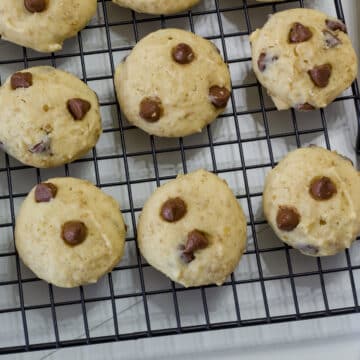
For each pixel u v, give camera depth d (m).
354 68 0.27
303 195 0.25
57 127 0.26
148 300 0.27
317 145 0.28
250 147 0.28
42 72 0.26
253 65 0.27
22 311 0.25
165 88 0.26
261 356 0.27
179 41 0.27
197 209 0.25
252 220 0.27
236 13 0.29
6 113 0.26
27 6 0.26
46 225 0.25
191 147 0.27
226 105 0.27
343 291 0.27
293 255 0.27
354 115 0.29
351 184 0.26
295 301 0.26
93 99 0.27
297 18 0.27
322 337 0.27
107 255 0.25
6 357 0.26
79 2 0.27
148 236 0.25
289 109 0.28
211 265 0.25
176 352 0.27
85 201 0.25
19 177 0.27
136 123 0.27
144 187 0.28
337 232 0.25
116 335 0.25
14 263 0.27
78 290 0.27
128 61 0.27
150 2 0.27
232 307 0.27
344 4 0.29
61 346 0.25
